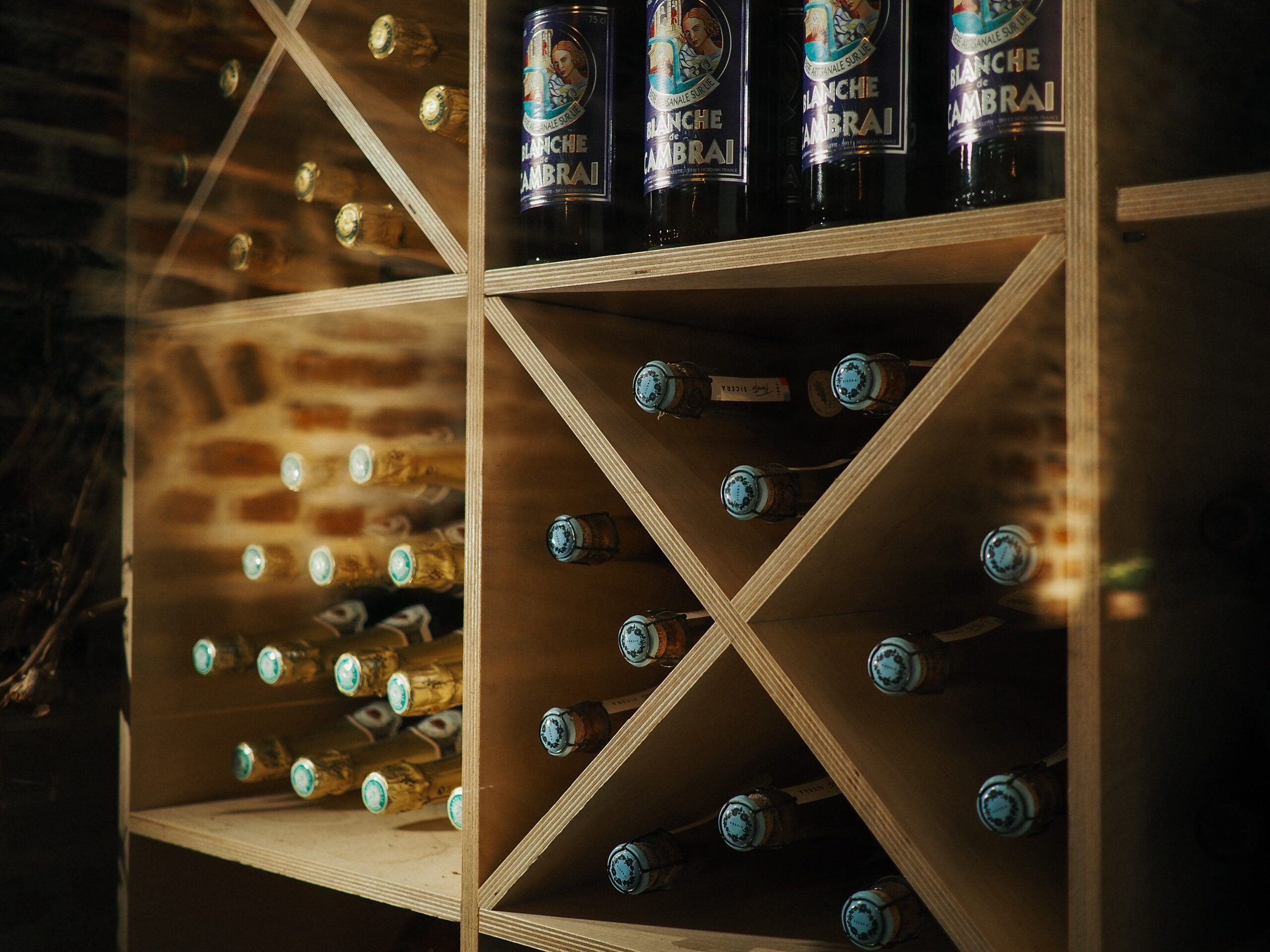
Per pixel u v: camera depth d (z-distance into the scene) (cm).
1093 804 68
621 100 101
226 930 144
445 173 114
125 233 145
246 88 134
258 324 125
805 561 81
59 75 140
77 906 140
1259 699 86
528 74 99
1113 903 69
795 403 121
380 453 130
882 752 81
